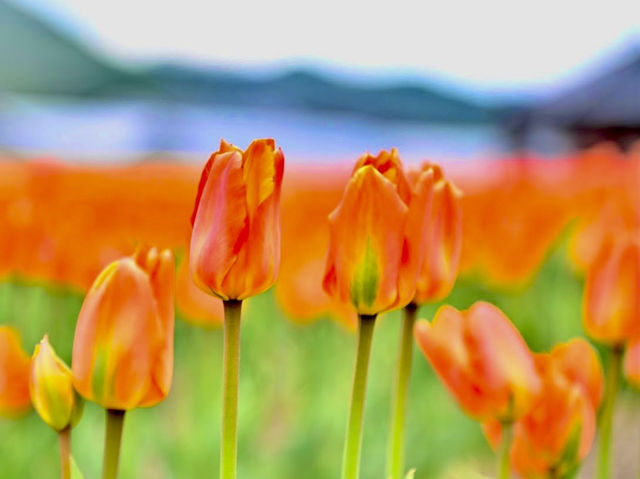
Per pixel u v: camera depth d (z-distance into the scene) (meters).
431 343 1.30
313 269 2.39
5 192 3.41
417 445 2.66
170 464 2.45
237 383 1.17
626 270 1.37
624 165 4.45
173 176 5.21
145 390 1.16
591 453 3.16
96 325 1.16
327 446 2.56
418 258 1.19
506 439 1.29
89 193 3.91
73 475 1.20
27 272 2.39
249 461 2.40
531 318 3.61
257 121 44.16
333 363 2.85
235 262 1.16
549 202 3.51
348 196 1.18
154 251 1.17
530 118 23.70
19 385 1.50
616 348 1.38
